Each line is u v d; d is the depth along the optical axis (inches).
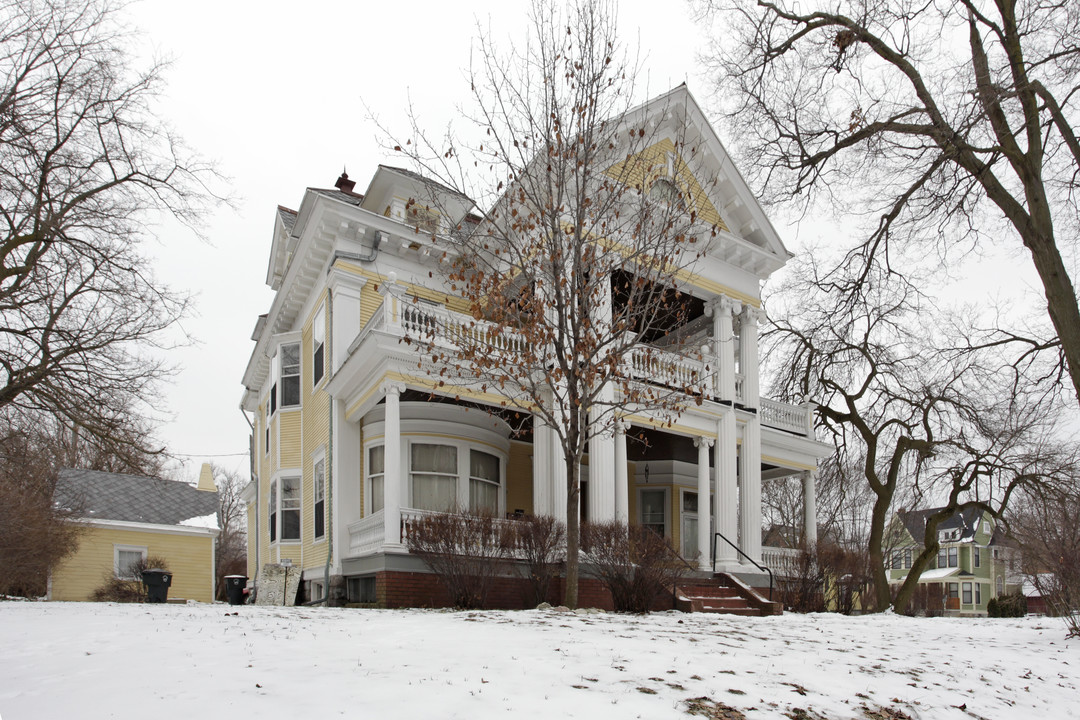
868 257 752.3
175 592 1015.6
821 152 674.2
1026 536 888.3
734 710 248.8
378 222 729.6
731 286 845.8
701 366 781.3
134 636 323.3
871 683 311.7
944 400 893.8
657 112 771.4
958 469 914.7
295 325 904.9
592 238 566.6
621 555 554.9
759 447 834.8
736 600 677.3
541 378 676.7
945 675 349.1
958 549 2395.4
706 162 823.7
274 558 852.0
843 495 1024.2
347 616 430.0
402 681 247.4
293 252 822.5
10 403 675.4
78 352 694.5
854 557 742.5
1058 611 564.7
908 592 874.1
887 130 634.8
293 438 853.2
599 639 347.6
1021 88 537.0
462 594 540.4
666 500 896.9
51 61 681.0
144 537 1008.2
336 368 711.7
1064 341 574.2
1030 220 593.0
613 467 703.7
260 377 1058.1
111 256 707.4
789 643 393.7
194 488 1138.7
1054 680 370.0
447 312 637.9
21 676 247.1
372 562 608.1
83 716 202.8
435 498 689.6
